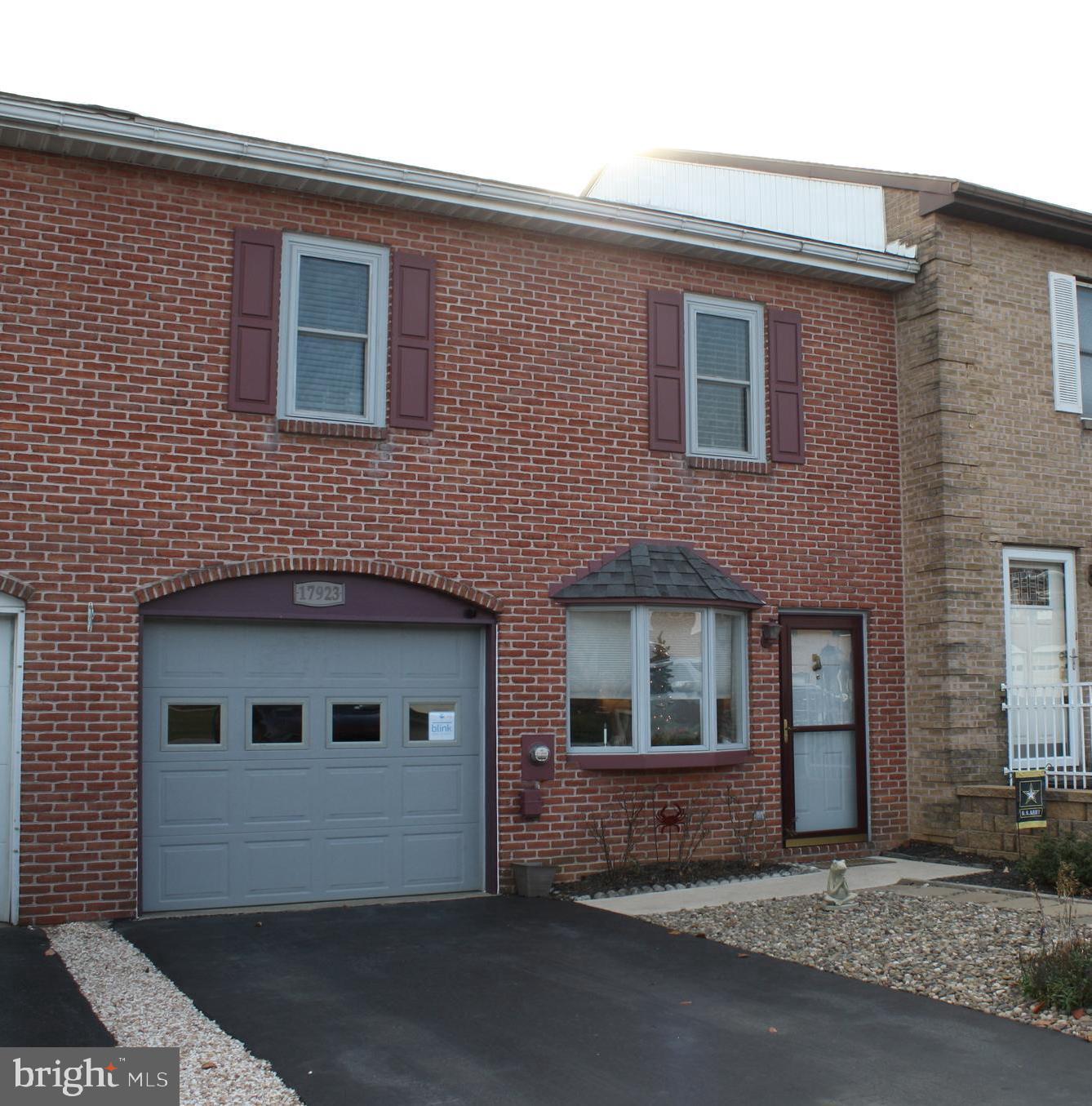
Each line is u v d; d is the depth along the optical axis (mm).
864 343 13453
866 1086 5664
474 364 11227
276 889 10242
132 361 9852
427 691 10969
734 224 12281
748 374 12820
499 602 11086
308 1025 6574
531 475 11375
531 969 7859
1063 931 8031
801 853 12445
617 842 11445
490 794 11023
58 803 9312
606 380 11867
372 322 10883
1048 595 13891
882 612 13242
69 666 9422
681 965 7961
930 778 13000
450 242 11242
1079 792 11695
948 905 9742
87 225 9805
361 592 10617
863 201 14180
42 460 9469
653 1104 5457
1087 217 13945
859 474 13234
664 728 11602
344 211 10820
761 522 12547
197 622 10117
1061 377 14086
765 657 12391
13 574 9305
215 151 10031
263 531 10195
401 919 9578
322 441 10508
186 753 10023
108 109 9625
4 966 7793
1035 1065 5941
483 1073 5852
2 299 9469
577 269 11844
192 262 10156
